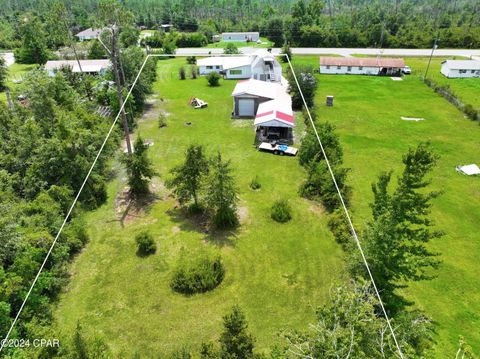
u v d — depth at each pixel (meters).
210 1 150.50
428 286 21.58
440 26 107.38
